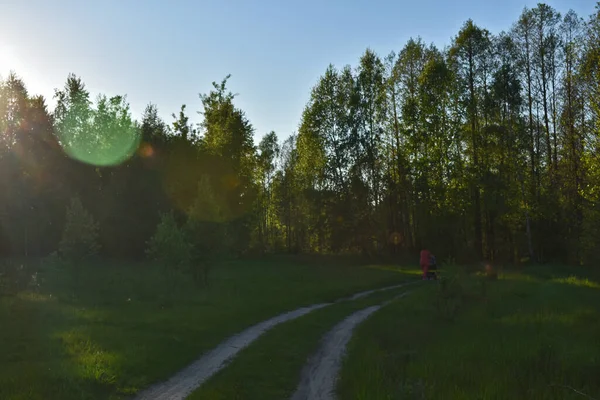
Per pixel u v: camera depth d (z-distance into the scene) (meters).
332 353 14.29
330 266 49.59
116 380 10.46
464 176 47.38
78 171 55.97
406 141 55.09
